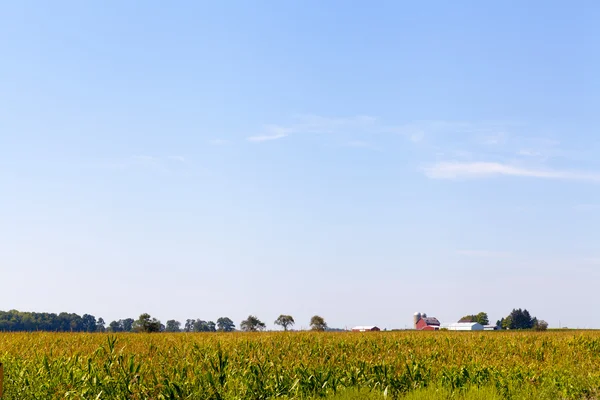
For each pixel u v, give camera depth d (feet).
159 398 55.67
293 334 111.65
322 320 341.62
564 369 75.92
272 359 71.41
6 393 54.24
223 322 511.81
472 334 135.85
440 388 59.98
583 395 62.69
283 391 59.98
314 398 56.70
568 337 122.93
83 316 503.61
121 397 56.24
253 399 58.29
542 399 59.36
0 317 447.42
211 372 62.90
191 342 91.66
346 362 73.05
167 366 66.03
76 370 61.46
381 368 67.51
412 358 77.51
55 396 54.34
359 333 132.77
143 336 110.01
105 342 90.07
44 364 61.11
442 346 102.47
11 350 79.00
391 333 133.08
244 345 87.04
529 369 75.56
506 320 619.26
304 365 66.90
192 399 55.72
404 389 63.57
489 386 63.41
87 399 55.52
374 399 55.93
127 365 62.03
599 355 98.89
